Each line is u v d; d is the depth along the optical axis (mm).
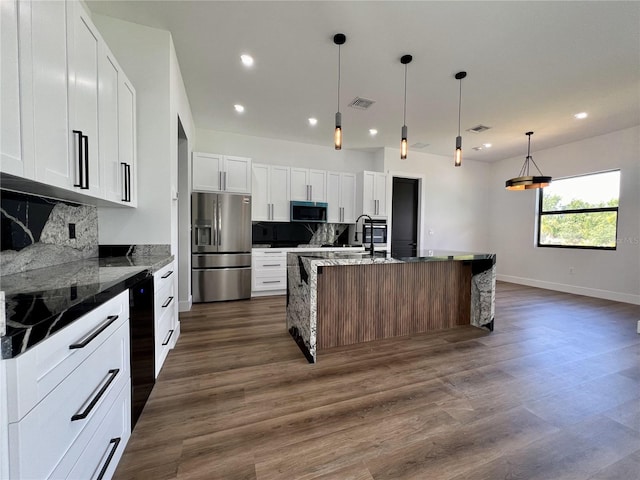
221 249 4074
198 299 3994
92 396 989
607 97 3357
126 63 2326
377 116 3977
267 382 1964
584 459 1325
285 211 4836
